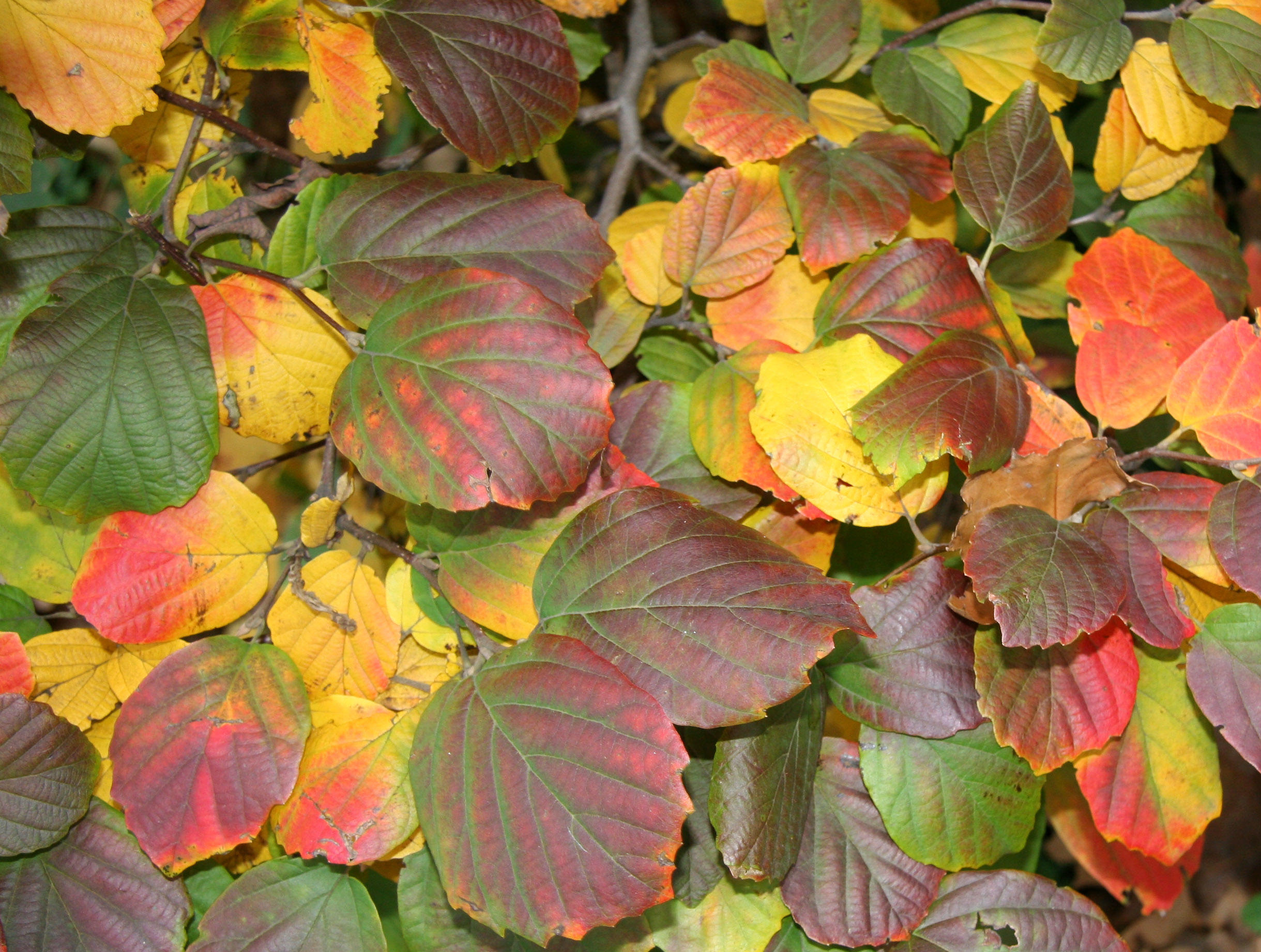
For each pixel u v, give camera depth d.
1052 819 0.57
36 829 0.47
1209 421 0.49
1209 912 1.03
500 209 0.49
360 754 0.48
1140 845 0.50
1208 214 0.58
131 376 0.47
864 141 0.55
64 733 0.47
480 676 0.46
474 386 0.45
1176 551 0.48
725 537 0.46
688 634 0.45
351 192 0.49
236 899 0.48
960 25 0.57
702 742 0.49
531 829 0.44
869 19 0.57
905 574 0.49
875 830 0.50
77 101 0.48
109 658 0.49
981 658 0.48
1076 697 0.48
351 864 0.47
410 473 0.45
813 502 0.49
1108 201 0.58
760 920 0.50
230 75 0.53
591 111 0.60
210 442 0.48
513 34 0.51
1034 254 0.59
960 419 0.47
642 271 0.53
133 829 0.46
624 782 0.44
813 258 0.51
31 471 0.47
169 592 0.48
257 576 0.49
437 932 0.48
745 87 0.53
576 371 0.45
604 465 0.48
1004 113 0.51
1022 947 0.50
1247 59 0.53
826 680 0.50
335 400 0.46
